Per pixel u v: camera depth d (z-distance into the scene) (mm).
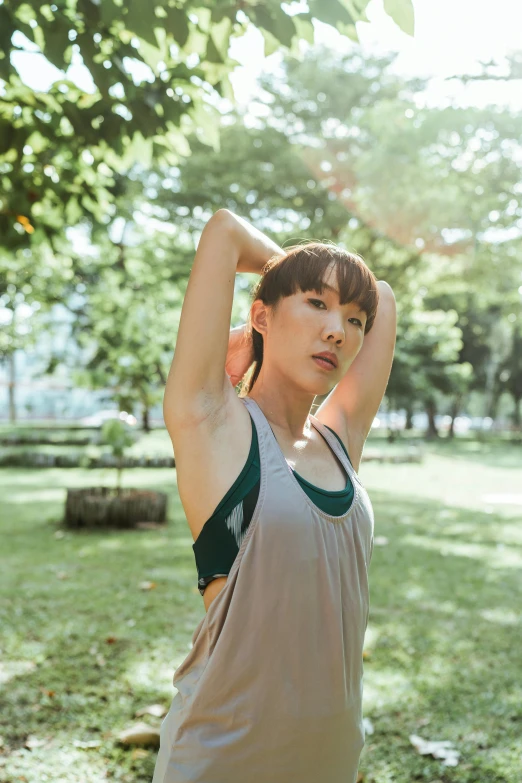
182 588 5922
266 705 1275
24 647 4379
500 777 2977
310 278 1399
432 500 12602
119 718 3422
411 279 16828
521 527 9812
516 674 4148
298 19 2568
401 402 35938
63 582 6047
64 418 51156
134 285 16250
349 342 1431
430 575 6727
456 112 9898
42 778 2869
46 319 23938
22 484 13805
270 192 18188
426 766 3061
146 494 9445
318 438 1539
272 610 1275
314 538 1316
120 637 4609
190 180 18438
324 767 1342
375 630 4969
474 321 37812
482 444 35219
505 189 10789
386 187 10914
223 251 1404
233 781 1279
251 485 1316
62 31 2715
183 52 2809
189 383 1356
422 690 3875
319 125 18344
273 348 1459
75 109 3223
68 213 4273
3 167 4145
